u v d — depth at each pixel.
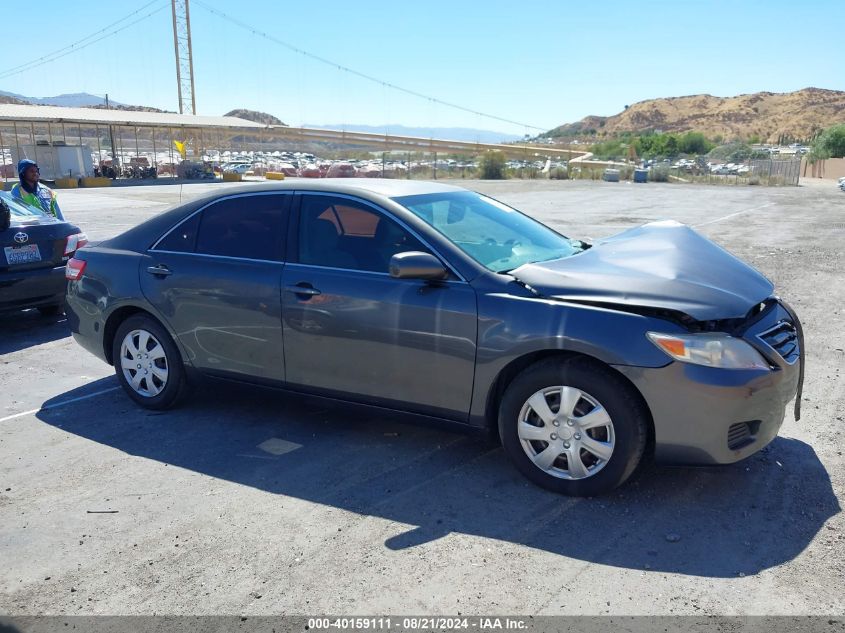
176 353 4.96
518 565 3.11
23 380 5.96
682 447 3.45
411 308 3.93
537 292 3.71
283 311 4.37
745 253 12.23
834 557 3.12
